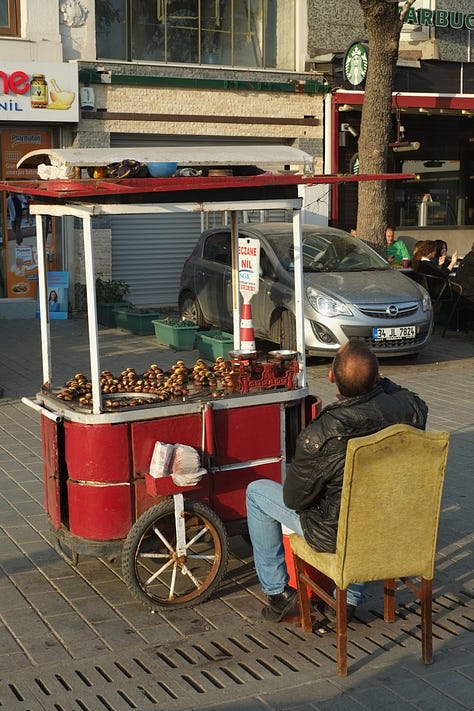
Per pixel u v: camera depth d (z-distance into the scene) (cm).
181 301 1455
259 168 562
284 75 1834
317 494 441
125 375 581
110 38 1714
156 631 487
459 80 1995
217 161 531
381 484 421
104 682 434
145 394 536
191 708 410
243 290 596
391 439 417
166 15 1758
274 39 1869
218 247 1389
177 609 510
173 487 498
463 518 650
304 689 425
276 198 532
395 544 432
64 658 457
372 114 1395
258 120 1820
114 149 539
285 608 487
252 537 493
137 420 504
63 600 525
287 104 1852
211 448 520
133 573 498
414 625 491
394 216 2066
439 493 434
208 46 1808
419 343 1159
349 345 455
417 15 1903
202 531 518
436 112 1920
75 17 1633
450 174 2108
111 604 520
